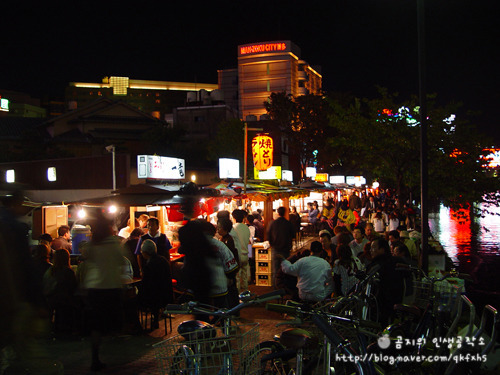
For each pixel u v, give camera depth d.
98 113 52.78
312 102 39.75
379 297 6.41
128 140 51.03
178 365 3.28
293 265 6.85
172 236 11.97
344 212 16.97
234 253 8.84
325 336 3.47
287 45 112.50
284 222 10.88
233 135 45.34
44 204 15.28
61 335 7.57
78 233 12.03
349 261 7.68
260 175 18.09
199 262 5.45
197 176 36.16
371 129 15.74
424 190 9.57
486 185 14.25
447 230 29.70
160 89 159.12
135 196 10.78
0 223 2.95
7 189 3.22
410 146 14.86
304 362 3.83
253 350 3.34
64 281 7.52
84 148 49.75
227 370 3.22
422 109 9.80
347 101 38.78
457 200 14.48
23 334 3.00
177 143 50.16
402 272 6.51
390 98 15.94
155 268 7.79
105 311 5.86
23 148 47.16
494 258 18.47
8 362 3.00
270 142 17.59
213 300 6.02
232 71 119.94
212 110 65.62
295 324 3.66
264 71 113.88
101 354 6.61
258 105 114.25
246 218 12.91
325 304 4.52
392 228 16.33
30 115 116.94
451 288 5.67
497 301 11.50
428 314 4.83
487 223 35.06
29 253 3.12
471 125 14.80
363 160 17.69
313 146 40.34
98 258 5.90
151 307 7.80
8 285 2.86
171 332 7.83
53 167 27.20
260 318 8.41
